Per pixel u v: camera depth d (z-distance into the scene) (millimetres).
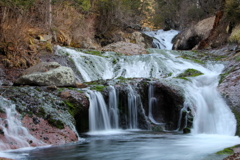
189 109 7668
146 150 4977
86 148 5125
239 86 8086
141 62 13133
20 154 4516
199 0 24875
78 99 6891
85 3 17219
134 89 8320
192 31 21141
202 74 10391
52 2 14016
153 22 33000
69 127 5965
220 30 17109
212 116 7355
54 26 14484
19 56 10312
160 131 7516
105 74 11930
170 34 28109
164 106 8328
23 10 10922
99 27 22500
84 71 11477
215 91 8234
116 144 5523
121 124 7930
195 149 5000
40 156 4453
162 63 12883
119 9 22781
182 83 8836
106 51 14594
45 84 7594
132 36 22859
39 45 12211
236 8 15156
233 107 7320
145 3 30531
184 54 15375
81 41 17172
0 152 4547
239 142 5719
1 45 10156
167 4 30781
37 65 8562
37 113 5832
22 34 10859
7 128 5098
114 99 7961
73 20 16938
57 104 6387
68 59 11844
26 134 5215
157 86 8445
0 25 10461
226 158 4094
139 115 8117
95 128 7340
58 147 5152
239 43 14172
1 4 10383
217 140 6000
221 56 13680
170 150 4957
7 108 5566
